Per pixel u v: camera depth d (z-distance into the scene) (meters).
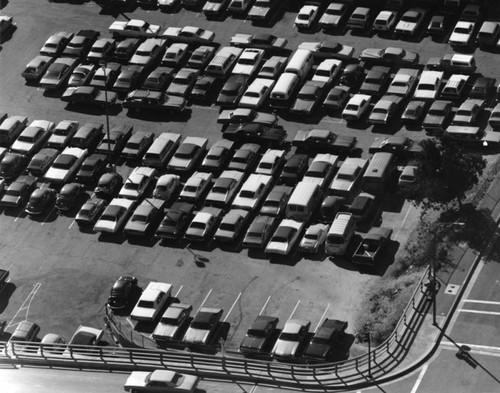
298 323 114.19
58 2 164.50
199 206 132.62
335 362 108.56
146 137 140.50
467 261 114.62
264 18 154.00
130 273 127.38
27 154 142.62
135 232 130.25
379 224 126.06
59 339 119.12
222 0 157.25
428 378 103.62
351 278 121.38
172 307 119.31
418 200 122.50
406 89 139.25
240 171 133.88
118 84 148.25
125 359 114.12
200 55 148.88
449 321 108.75
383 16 148.50
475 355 104.94
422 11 148.62
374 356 106.56
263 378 108.00
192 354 110.94
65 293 127.00
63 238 133.12
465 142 131.50
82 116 147.50
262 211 128.50
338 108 139.75
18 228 135.38
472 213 120.31
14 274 130.12
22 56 157.88
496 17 147.12
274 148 137.25
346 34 150.25
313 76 144.50
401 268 119.62
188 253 128.00
